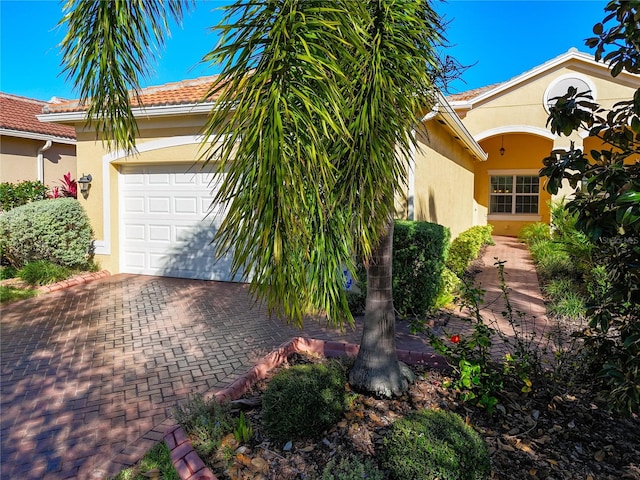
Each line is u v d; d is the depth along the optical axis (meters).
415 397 3.47
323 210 1.96
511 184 17.50
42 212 8.28
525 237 14.51
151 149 8.55
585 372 3.35
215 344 5.18
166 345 5.16
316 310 2.19
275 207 1.76
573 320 6.01
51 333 5.62
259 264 1.87
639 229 2.12
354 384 3.58
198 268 8.77
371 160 2.14
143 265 9.23
